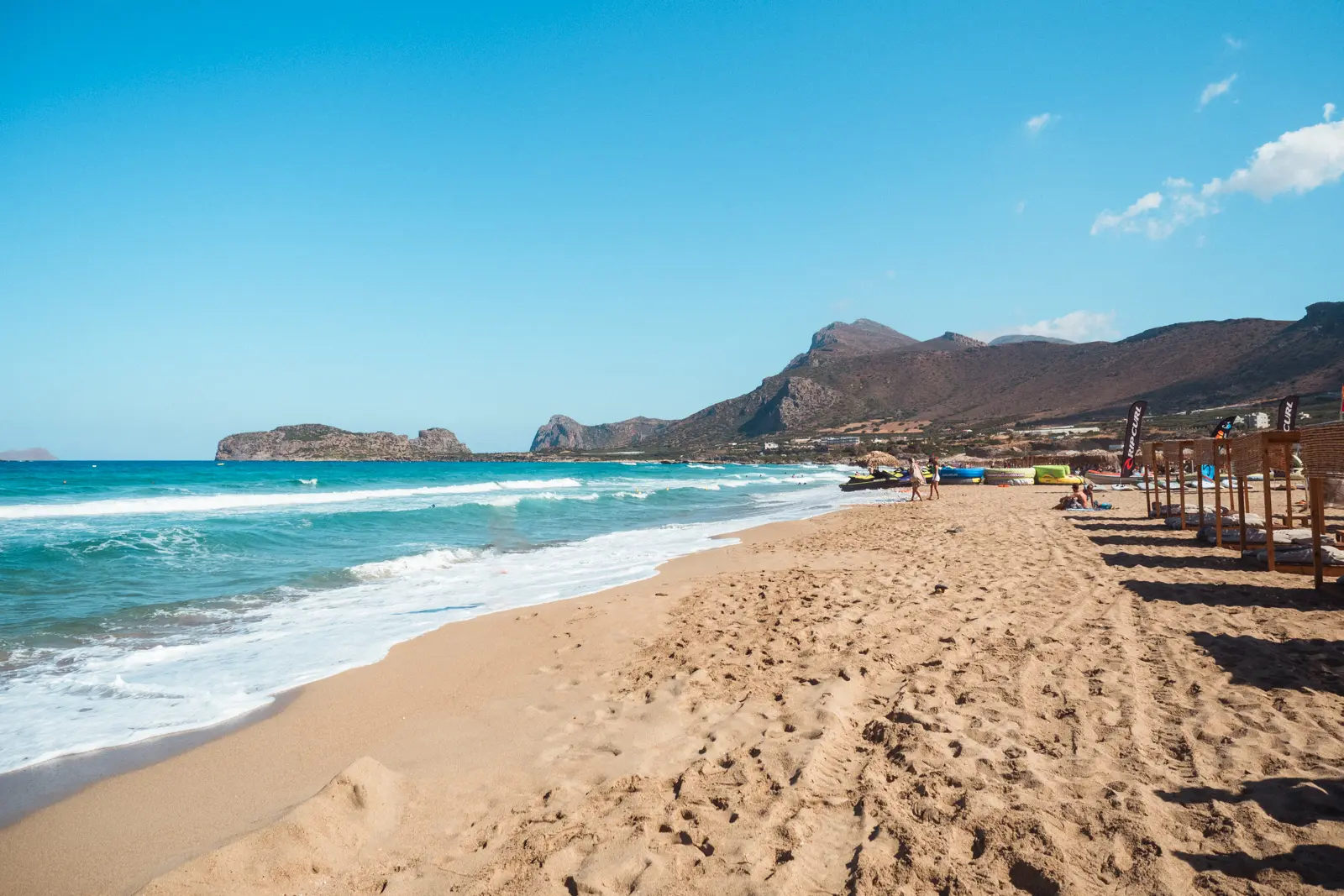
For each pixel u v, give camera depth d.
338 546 14.20
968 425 166.75
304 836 3.02
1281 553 8.27
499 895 2.71
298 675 5.78
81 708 5.04
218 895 2.69
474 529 17.53
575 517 21.19
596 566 11.49
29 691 5.42
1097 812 3.03
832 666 5.30
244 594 9.31
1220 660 5.05
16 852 3.18
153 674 5.82
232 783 3.86
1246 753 3.55
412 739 4.38
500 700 5.07
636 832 3.09
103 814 3.53
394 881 2.82
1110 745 3.72
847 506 24.69
